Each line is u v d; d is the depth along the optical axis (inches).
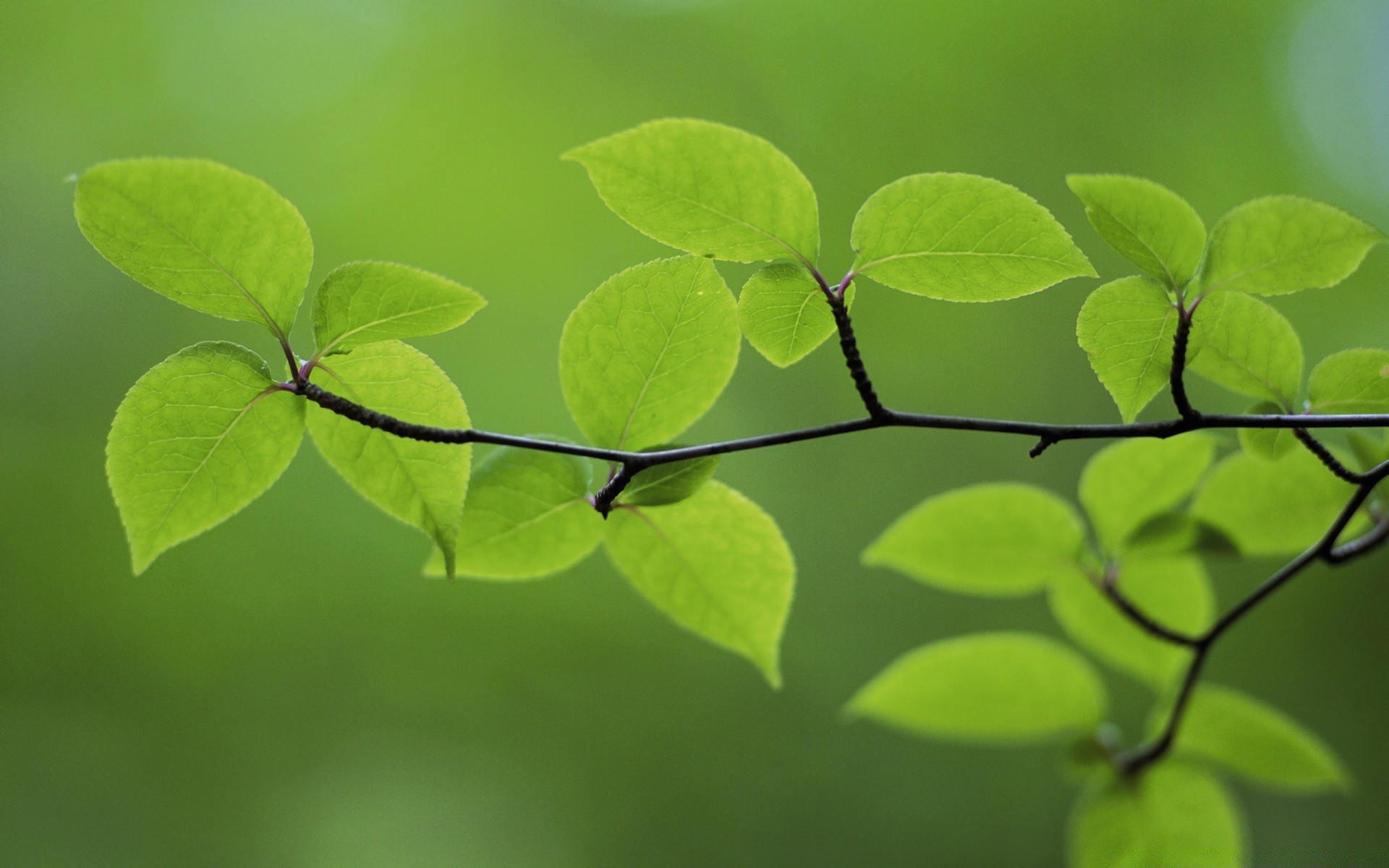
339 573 137.1
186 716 127.3
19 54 167.8
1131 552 43.2
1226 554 43.1
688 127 39.6
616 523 41.3
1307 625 116.2
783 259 40.1
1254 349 41.1
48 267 153.9
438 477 40.3
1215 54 165.2
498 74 187.9
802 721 130.0
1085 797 44.1
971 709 44.4
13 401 142.1
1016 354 146.7
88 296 152.9
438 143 184.2
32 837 114.9
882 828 121.3
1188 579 44.0
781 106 184.5
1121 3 167.3
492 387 159.6
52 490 137.3
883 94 178.9
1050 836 116.5
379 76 189.0
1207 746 43.9
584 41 191.5
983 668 44.2
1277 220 39.8
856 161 177.3
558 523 41.2
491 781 127.5
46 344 147.3
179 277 39.4
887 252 40.1
